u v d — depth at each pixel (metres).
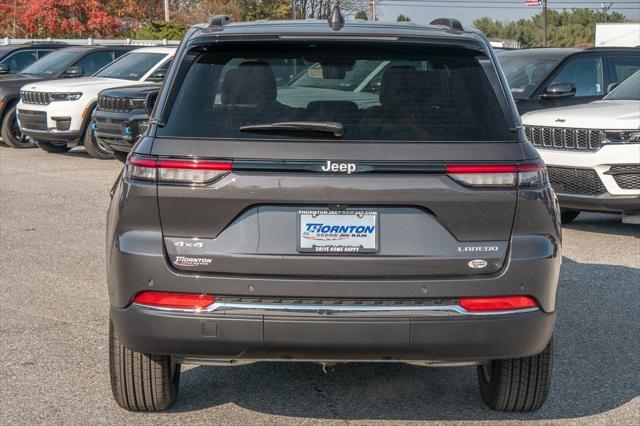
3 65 17.98
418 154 3.72
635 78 10.33
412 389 4.88
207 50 3.99
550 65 12.21
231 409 4.57
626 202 8.61
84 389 4.82
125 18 44.53
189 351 3.79
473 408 4.61
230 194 3.68
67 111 15.49
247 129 3.75
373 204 3.71
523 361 4.23
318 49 4.00
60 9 40.69
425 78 3.94
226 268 3.71
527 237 3.80
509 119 3.88
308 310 3.70
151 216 3.74
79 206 10.77
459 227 3.74
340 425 4.38
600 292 6.91
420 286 3.72
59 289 6.91
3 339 5.67
